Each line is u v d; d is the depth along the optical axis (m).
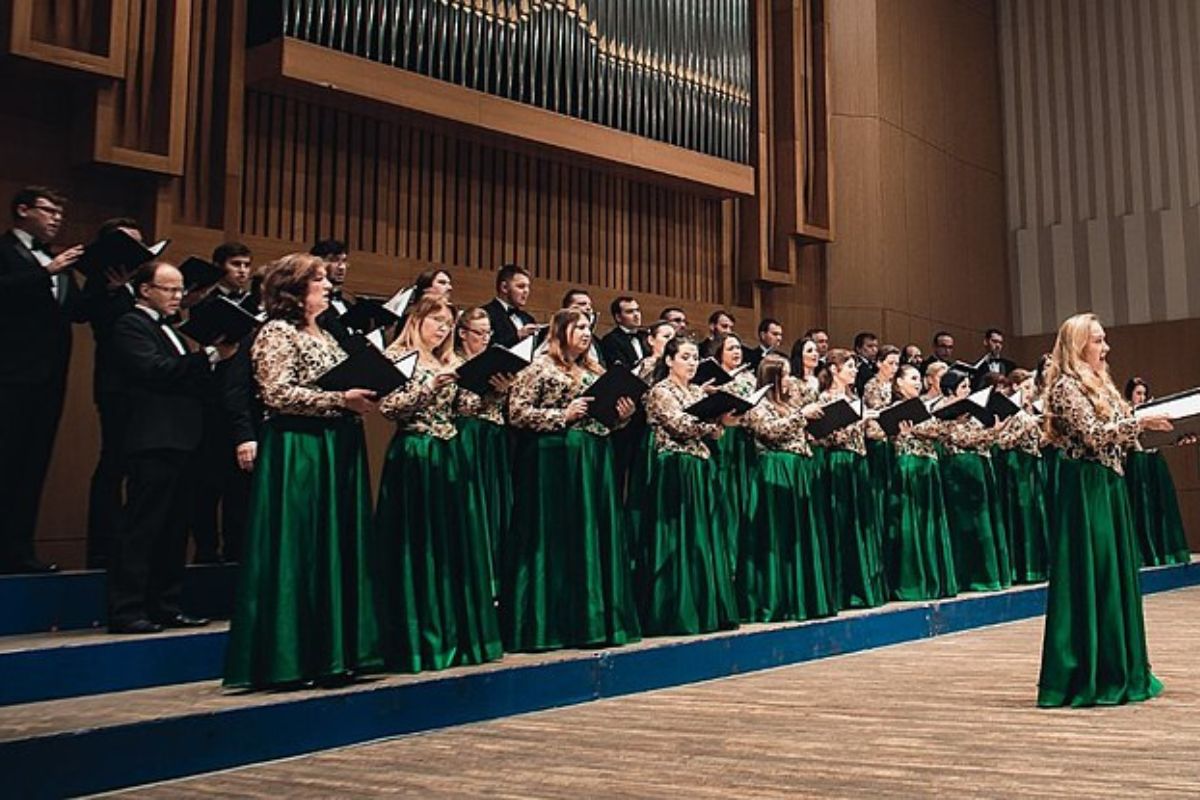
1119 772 2.48
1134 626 3.44
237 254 4.20
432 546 3.47
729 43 7.57
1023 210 10.41
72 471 4.65
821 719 3.23
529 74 6.29
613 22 6.76
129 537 3.43
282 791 2.48
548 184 6.69
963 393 6.08
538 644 3.83
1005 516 6.46
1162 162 9.80
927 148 9.48
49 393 3.79
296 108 5.56
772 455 4.91
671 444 4.48
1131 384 8.22
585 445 4.02
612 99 6.74
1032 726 3.05
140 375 3.49
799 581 4.81
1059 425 3.48
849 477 5.36
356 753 2.89
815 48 8.52
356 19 5.51
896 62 9.23
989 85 10.33
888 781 2.44
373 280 5.65
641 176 7.09
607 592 3.97
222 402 3.77
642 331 5.68
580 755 2.79
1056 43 10.38
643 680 3.86
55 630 3.56
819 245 8.59
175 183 5.09
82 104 4.82
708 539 4.44
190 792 2.50
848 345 8.64
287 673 2.98
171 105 4.96
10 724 2.58
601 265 6.96
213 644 3.41
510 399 4.01
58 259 3.58
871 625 4.95
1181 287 9.63
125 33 4.82
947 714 3.27
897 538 5.67
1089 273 10.05
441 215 6.10
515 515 3.99
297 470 3.10
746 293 7.93
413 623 3.38
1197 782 2.38
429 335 3.71
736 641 4.25
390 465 3.51
